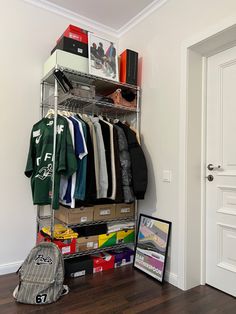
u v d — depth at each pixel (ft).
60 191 6.82
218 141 6.70
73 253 7.06
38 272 5.82
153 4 7.97
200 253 6.83
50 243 6.12
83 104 8.06
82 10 8.43
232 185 6.32
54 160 6.48
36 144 7.24
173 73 7.22
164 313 5.39
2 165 7.29
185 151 6.63
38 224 7.73
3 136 7.32
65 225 7.17
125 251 8.13
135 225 8.29
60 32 8.46
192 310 5.53
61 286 5.86
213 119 6.86
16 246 7.43
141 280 6.91
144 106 8.30
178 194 6.84
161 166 7.48
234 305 5.76
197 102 6.91
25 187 7.63
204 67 7.04
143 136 8.28
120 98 8.13
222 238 6.51
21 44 7.70
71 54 7.18
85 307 5.52
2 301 5.65
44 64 7.89
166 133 7.36
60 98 7.73
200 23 6.48
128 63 8.19
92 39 7.64
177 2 7.23
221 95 6.68
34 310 5.33
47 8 8.18
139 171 7.46
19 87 7.62
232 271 6.18
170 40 7.39
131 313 5.35
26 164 7.41
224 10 5.89
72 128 6.65
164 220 7.23
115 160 7.20
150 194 7.86
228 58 6.54
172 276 6.78
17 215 7.48
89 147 6.82
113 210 7.83
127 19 8.93
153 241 7.37
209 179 6.86
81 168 6.61
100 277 7.02
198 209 6.82
